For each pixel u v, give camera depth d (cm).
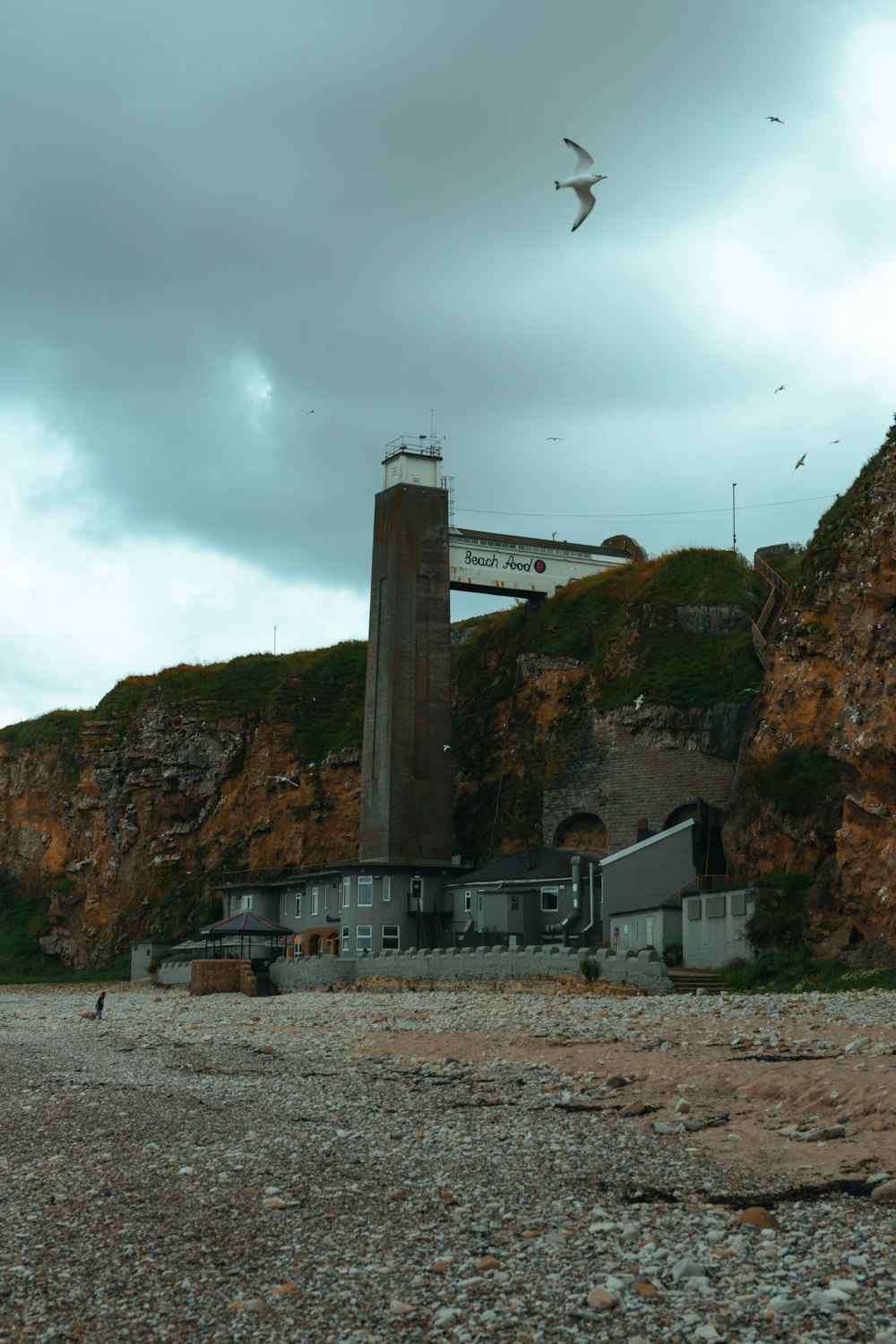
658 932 6656
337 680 12556
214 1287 1551
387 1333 1378
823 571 6825
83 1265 1647
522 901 7994
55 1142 2536
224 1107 2948
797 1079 2638
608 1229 1708
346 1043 4288
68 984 11275
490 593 10800
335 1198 1966
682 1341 1316
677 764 8788
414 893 9006
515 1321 1392
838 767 6041
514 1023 4438
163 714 12812
